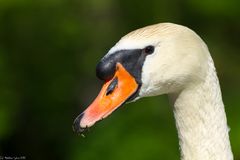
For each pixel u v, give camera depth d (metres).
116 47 6.18
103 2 14.45
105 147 12.62
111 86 6.17
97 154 12.66
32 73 15.34
